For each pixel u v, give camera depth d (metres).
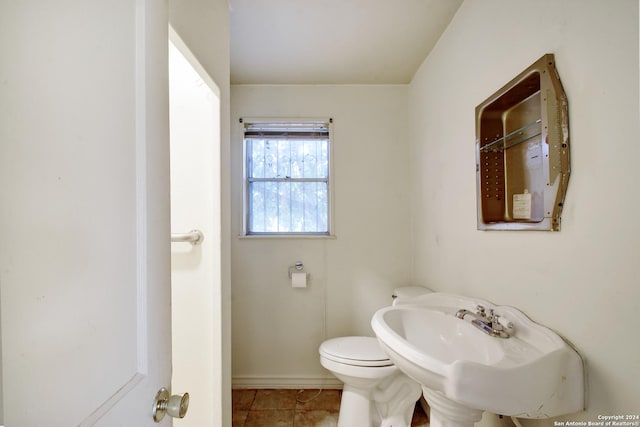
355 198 2.11
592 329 0.71
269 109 2.11
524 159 1.03
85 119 0.39
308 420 1.71
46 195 0.33
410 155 2.09
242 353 2.05
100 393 0.40
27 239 0.31
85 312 0.38
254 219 2.14
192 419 1.26
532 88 0.98
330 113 2.12
